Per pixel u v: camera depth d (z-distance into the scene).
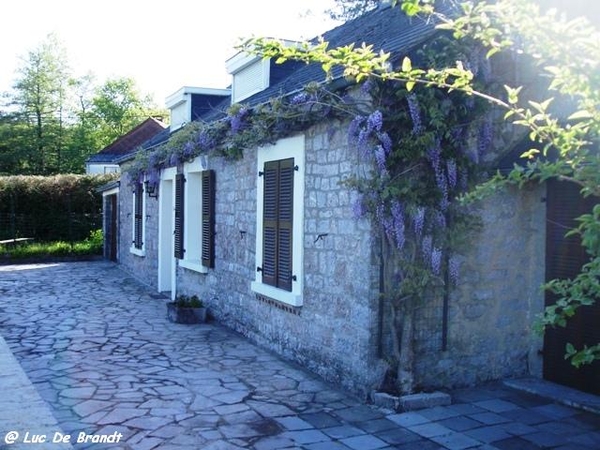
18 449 4.50
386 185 5.49
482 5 3.26
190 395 5.87
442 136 5.59
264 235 7.96
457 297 6.13
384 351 5.80
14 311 10.64
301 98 6.24
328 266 6.46
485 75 5.81
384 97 5.56
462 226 5.82
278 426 5.06
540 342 6.42
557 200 6.21
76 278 15.64
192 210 11.25
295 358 7.17
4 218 22.59
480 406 5.62
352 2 16.02
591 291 3.06
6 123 39.34
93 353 7.56
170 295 12.67
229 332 8.99
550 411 5.52
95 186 23.41
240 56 11.16
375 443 4.72
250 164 8.56
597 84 2.94
